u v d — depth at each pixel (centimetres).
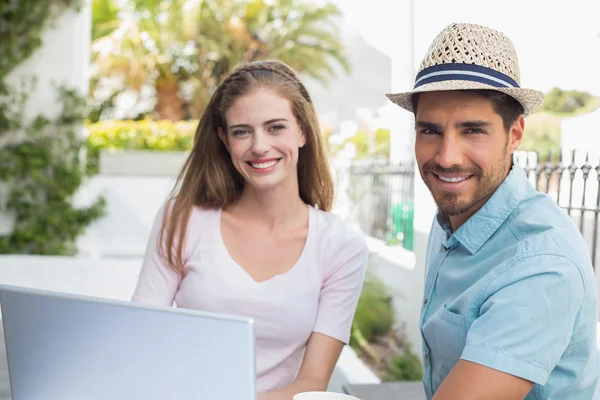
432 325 144
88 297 107
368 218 566
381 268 488
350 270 183
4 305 117
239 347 96
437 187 139
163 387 102
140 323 102
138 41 1105
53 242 720
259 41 1139
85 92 724
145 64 1111
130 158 762
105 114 1112
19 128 700
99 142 830
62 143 716
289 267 181
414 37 418
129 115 1127
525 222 135
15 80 702
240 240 184
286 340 178
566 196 267
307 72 1117
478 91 133
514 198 138
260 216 184
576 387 132
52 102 711
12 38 690
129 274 512
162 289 185
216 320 97
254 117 175
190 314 99
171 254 182
